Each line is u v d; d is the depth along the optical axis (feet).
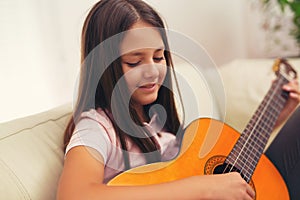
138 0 2.69
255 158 3.05
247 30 6.82
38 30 4.43
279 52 6.56
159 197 2.33
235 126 4.84
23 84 4.34
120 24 2.56
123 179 2.52
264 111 3.59
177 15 5.69
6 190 2.47
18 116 4.32
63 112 3.39
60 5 4.57
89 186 2.30
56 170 2.82
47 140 2.98
